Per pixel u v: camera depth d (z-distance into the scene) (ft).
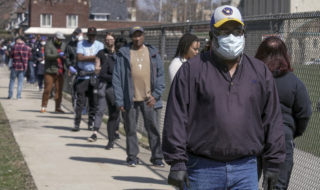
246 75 12.92
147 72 26.02
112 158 28.37
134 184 23.02
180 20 250.78
